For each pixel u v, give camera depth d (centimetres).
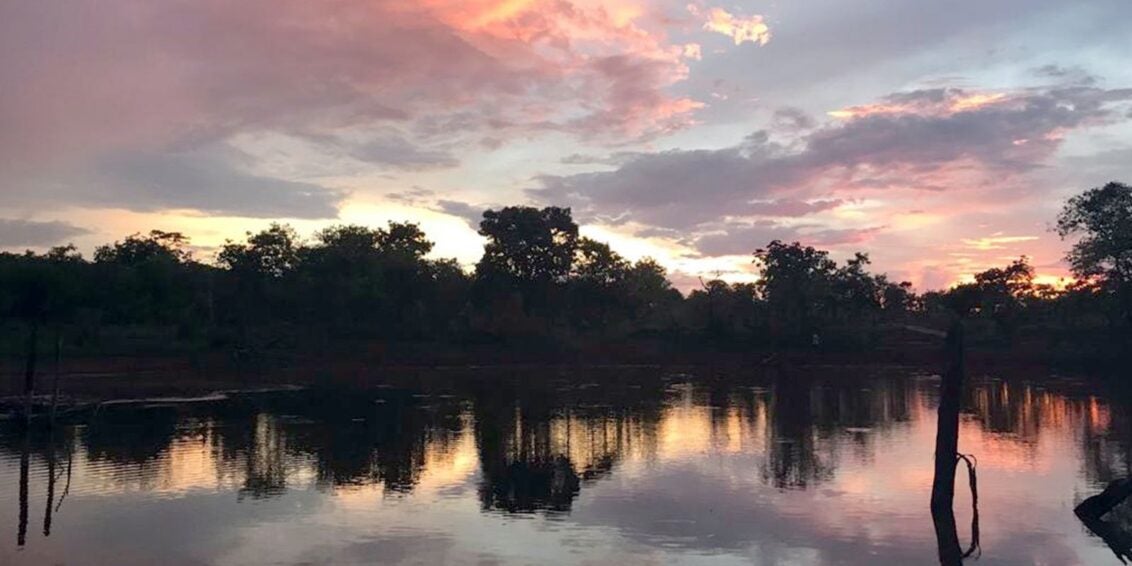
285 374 6012
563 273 9188
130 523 1705
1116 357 6462
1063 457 2431
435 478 2178
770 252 8962
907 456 2458
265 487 2062
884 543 1545
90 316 5725
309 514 1780
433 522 1705
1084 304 7112
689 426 3222
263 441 2828
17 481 2134
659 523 1689
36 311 3594
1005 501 1877
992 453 2503
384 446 2723
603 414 3659
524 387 5191
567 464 2383
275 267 8056
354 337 7712
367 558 1452
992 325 8038
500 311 8238
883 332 8294
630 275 9912
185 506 1858
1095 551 1505
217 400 4266
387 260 8150
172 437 2914
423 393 4750
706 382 5588
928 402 4056
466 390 4953
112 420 3419
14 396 4053
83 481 2136
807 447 2652
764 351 7831
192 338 6694
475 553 1480
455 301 8406
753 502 1872
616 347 7969
